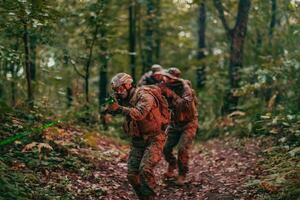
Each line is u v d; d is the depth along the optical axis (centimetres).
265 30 1535
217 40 1898
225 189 734
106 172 783
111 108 610
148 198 627
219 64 1716
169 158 809
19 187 582
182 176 785
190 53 2167
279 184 647
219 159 940
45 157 734
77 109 1152
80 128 1028
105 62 1288
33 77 1168
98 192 686
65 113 1098
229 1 1480
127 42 1731
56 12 729
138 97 624
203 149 1101
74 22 1188
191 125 793
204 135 1338
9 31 877
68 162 748
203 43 1758
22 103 926
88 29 1177
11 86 1115
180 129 797
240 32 1313
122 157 907
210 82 1545
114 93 630
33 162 699
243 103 1390
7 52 774
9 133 768
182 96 781
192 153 1091
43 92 1309
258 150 937
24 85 1140
